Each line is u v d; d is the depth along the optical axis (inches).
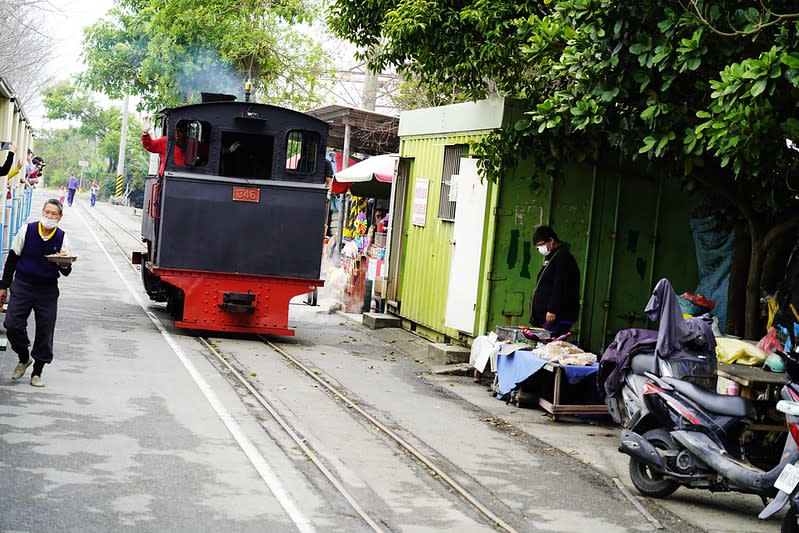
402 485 303.1
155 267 574.9
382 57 580.7
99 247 1203.9
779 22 342.0
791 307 396.2
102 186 3331.7
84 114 3191.4
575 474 339.9
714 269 542.0
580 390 449.4
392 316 710.5
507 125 532.7
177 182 577.3
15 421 333.1
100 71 1471.5
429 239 643.5
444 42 521.3
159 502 261.0
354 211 961.5
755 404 346.0
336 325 723.4
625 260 559.5
